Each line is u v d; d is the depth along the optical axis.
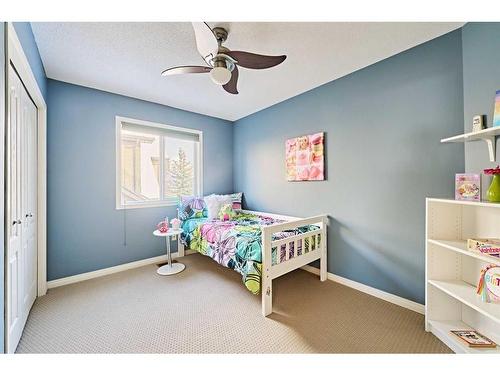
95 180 2.69
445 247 1.57
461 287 1.50
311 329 1.68
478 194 1.38
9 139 1.13
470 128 1.57
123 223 2.90
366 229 2.25
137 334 1.62
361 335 1.60
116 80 2.48
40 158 2.22
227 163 4.08
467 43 1.60
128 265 2.93
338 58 2.07
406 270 1.97
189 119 3.58
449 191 1.73
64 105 2.49
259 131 3.56
